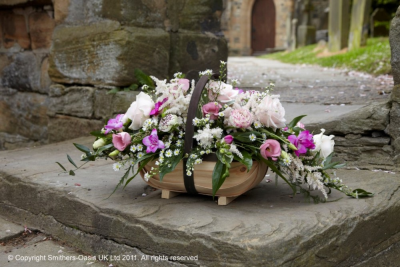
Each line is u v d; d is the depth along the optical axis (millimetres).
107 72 3762
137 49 3709
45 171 2703
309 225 1771
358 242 1934
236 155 1945
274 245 1622
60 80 4180
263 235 1675
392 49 2693
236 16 27922
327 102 3967
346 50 12562
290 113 3391
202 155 2008
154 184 2184
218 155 1911
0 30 4887
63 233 2242
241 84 5988
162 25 3971
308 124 2949
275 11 27641
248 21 27859
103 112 3832
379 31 13758
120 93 3717
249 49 28047
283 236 1667
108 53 3730
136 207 2035
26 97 4680
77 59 3994
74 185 2389
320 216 1873
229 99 2076
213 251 1688
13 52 4773
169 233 1808
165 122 1971
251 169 2008
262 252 1607
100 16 3807
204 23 4277
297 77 7473
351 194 2164
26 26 4582
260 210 1974
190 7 4168
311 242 1714
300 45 18719
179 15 4105
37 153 3332
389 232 2125
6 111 4914
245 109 1975
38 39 4496
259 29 28250
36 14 4465
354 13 11664
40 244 2221
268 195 2246
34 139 4641
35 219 2406
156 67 3855
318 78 7211
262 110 1980
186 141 1941
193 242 1738
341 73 8445
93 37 3846
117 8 3682
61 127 4188
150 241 1869
